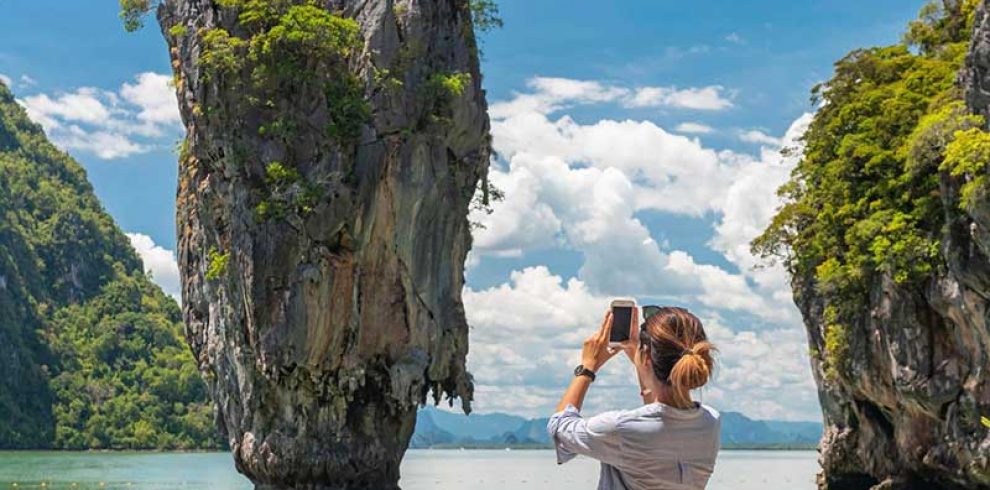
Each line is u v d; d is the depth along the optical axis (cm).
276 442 4981
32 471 9800
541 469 12600
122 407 17438
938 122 4481
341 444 4962
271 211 4769
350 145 4816
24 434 16438
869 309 5197
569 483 8662
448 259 5178
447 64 5116
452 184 5147
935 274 4606
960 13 6044
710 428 457
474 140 5222
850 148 5125
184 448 17312
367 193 4809
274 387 4975
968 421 4522
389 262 4906
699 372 442
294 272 4784
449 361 5188
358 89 4844
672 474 450
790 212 5691
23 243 19550
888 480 5391
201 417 17725
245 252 4828
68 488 6988
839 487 6075
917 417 5000
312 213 4738
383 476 5106
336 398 4950
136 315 19900
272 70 4762
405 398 4919
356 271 4850
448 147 5106
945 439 4706
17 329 17475
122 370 18638
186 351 19525
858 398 5656
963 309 4350
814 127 5734
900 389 4838
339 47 4772
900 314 4831
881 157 4912
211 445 17612
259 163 4825
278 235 4772
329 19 4725
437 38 5072
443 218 5091
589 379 480
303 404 4950
